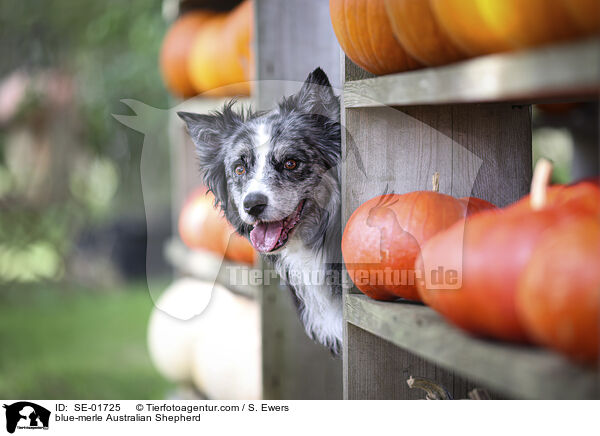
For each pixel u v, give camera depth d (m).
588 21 0.80
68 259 7.03
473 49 1.03
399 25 1.16
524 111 1.48
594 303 0.77
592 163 2.48
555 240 0.84
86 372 4.33
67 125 6.95
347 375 1.48
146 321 5.83
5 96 7.09
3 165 7.08
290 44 1.99
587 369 0.81
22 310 6.34
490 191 1.48
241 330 2.61
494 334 0.95
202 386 2.84
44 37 6.50
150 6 5.62
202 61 2.76
